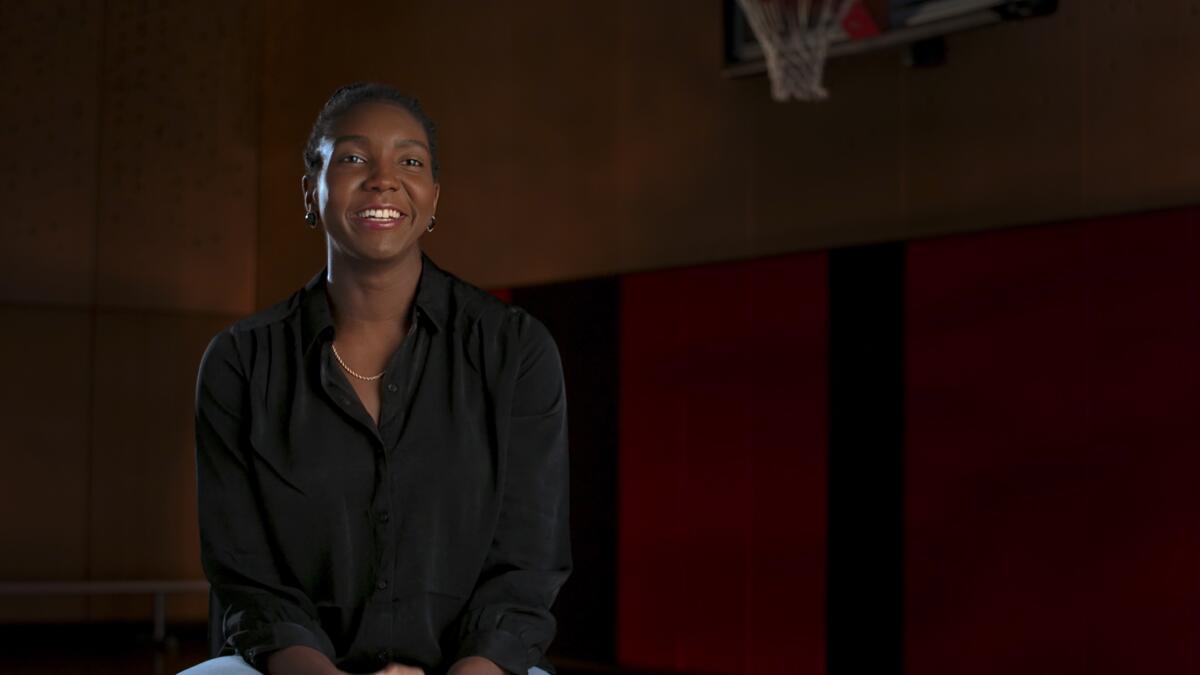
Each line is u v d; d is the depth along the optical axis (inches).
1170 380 150.3
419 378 61.2
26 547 277.7
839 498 183.9
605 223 224.5
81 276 285.3
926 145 177.6
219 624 63.4
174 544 286.8
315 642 58.1
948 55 175.2
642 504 210.8
